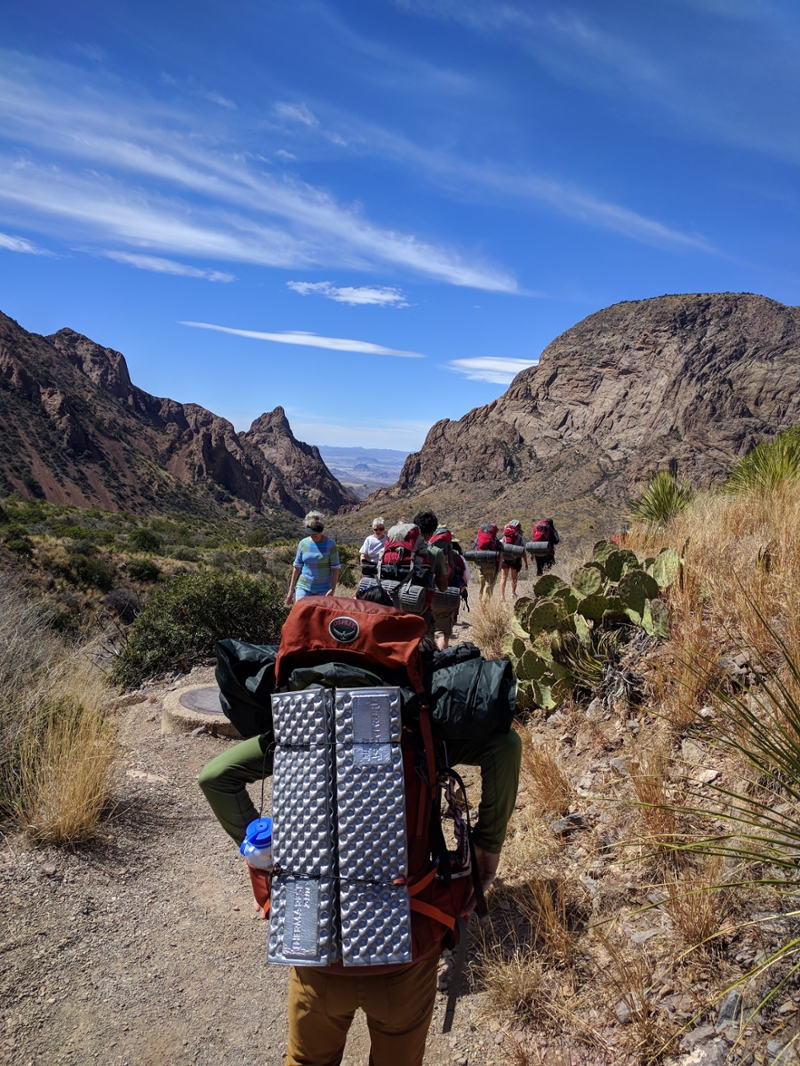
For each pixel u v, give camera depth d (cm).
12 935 325
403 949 165
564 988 268
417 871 182
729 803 303
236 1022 292
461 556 715
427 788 186
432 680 193
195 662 848
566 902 306
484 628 830
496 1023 268
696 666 386
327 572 799
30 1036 275
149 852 414
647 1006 242
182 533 10100
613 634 482
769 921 251
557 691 484
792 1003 220
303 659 195
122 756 546
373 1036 194
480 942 308
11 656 535
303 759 176
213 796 204
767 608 413
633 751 373
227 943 341
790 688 333
